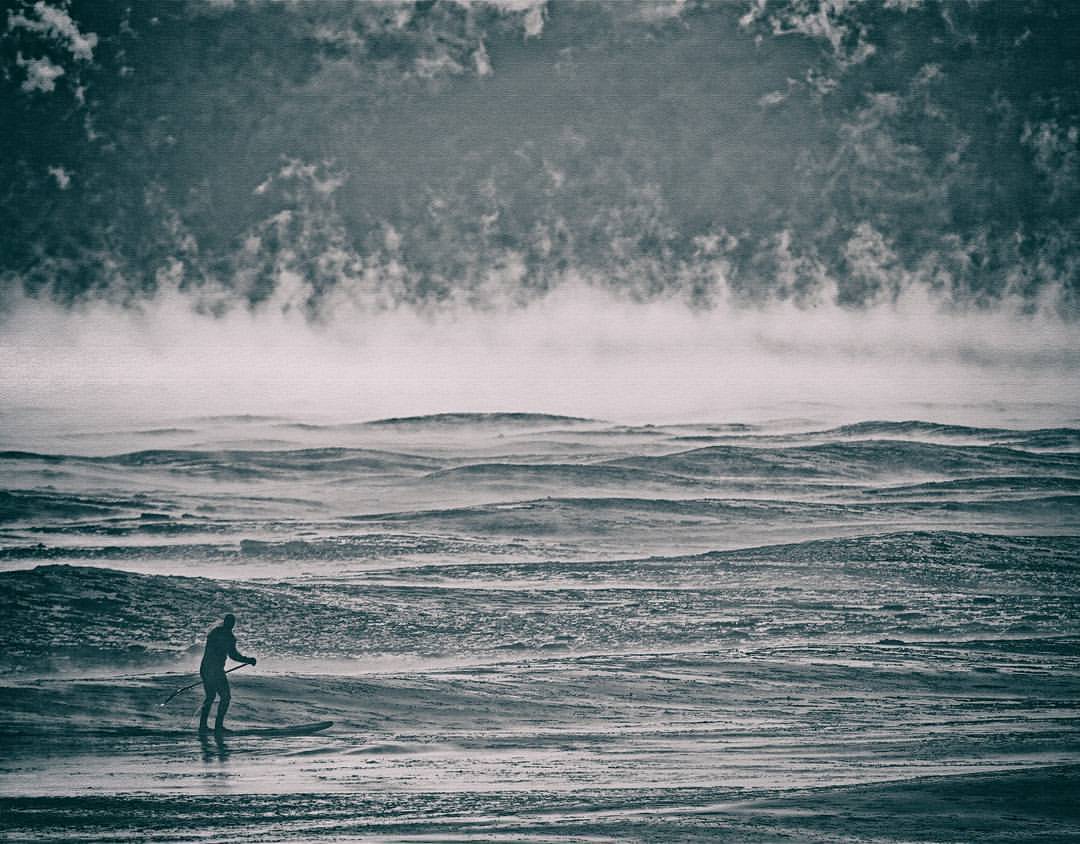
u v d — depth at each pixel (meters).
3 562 77.62
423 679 56.47
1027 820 31.06
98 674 58.59
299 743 44.44
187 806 33.75
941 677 59.66
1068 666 62.53
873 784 35.91
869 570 80.00
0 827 31.23
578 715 50.56
